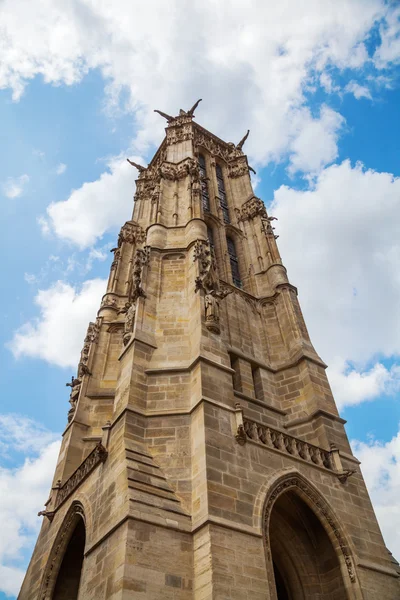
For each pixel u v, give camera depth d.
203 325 25.77
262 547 18.25
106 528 18.48
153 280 29.80
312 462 23.64
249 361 30.56
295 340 32.16
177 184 40.56
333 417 27.59
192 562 17.27
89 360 34.69
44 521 26.95
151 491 18.72
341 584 20.92
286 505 23.45
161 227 34.62
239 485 19.70
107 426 22.59
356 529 22.53
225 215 45.28
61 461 29.42
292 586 22.03
